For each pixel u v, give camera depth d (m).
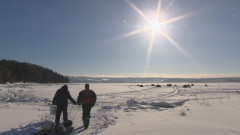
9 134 8.52
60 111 10.27
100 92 40.44
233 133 8.61
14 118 11.90
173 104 20.97
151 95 33.91
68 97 10.44
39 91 39.25
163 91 45.25
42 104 19.66
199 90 47.75
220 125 10.20
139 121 11.64
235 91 42.72
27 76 111.19
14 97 24.45
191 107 17.52
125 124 10.87
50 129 8.70
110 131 9.34
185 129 9.35
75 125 10.84
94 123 11.27
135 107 18.16
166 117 12.77
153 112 15.40
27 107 16.98
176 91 44.88
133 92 41.56
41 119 11.84
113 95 33.19
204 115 13.27
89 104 10.57
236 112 14.44
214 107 17.20
